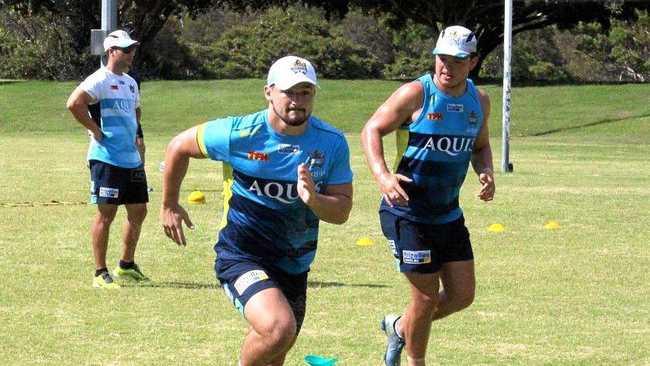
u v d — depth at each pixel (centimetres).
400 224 1644
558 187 4912
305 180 1318
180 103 11475
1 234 3225
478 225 3575
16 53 14838
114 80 2405
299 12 19475
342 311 2178
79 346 1858
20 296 2283
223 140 1389
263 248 1412
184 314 2131
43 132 9712
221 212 3816
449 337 1977
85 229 3359
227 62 17588
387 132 1627
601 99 11319
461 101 1623
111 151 2381
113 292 2345
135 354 1809
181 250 2952
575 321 2127
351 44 19138
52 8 14000
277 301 1340
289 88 1327
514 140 9119
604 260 2884
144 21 13825
